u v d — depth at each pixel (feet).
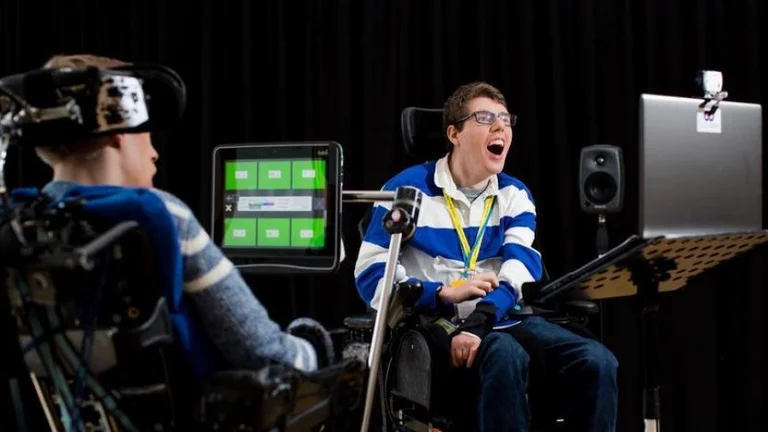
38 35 11.71
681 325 11.12
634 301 6.32
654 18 11.27
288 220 5.93
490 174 8.05
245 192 6.06
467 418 7.02
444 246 7.84
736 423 11.21
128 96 4.12
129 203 3.83
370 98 11.18
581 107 11.25
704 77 5.77
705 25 11.32
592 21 11.17
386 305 5.62
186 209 4.25
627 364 11.05
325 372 4.60
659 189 5.61
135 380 4.08
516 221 7.99
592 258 11.24
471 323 7.04
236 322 4.25
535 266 7.71
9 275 3.88
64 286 3.67
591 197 8.09
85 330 3.76
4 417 7.77
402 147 11.28
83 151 4.36
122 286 3.82
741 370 11.15
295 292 11.27
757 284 11.00
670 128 5.65
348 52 11.26
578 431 6.91
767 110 11.33
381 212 7.90
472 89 8.12
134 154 4.52
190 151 11.59
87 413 4.15
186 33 11.53
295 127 11.53
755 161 5.95
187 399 4.23
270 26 11.46
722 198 5.83
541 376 7.11
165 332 3.89
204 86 11.25
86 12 11.59
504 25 11.23
